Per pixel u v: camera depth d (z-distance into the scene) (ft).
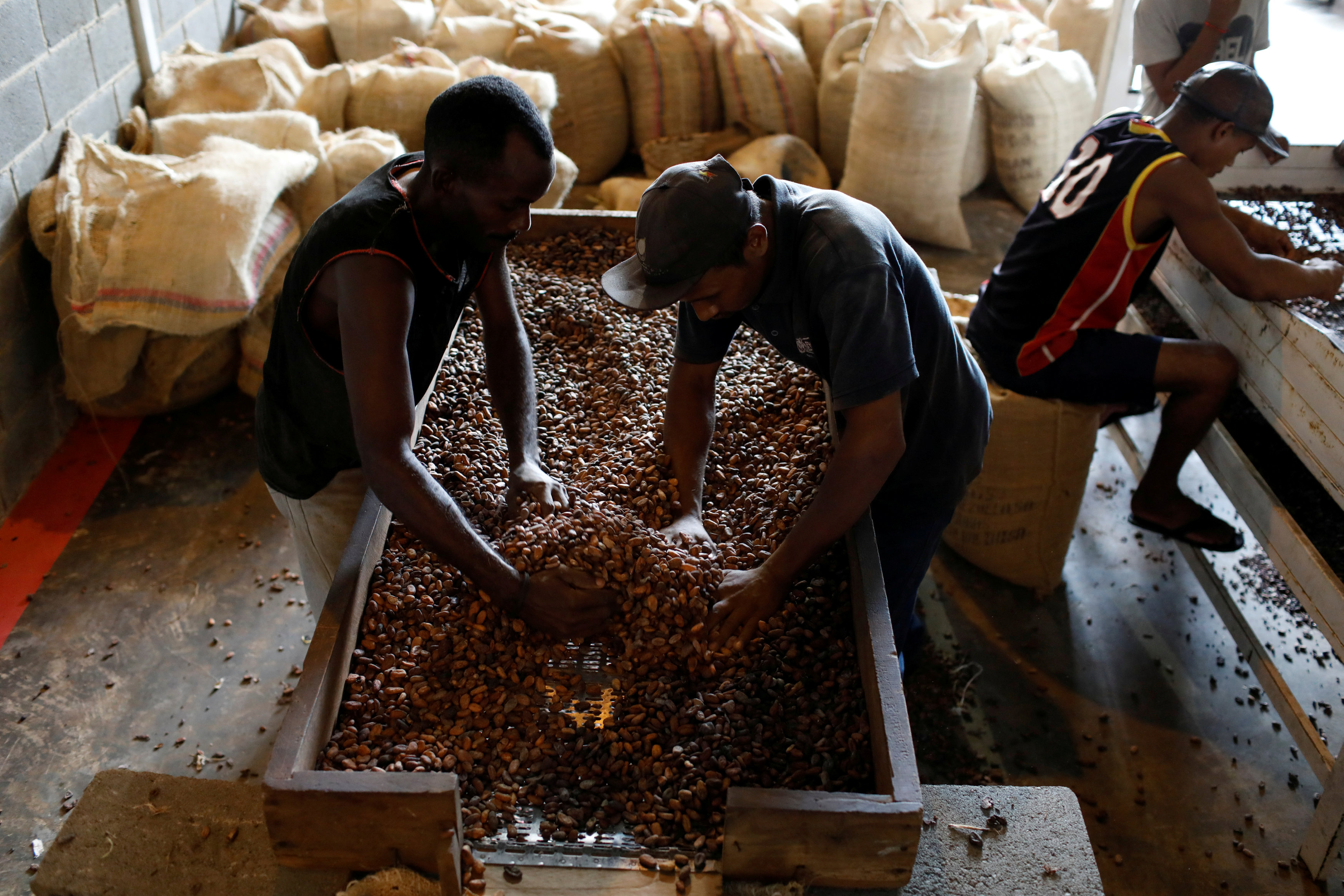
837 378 5.08
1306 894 7.33
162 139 11.57
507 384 6.57
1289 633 9.53
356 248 4.88
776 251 5.19
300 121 11.82
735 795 4.06
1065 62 14.89
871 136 13.93
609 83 14.84
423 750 4.84
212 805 5.13
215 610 9.43
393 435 4.94
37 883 4.76
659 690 5.30
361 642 5.33
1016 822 4.84
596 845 4.47
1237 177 10.64
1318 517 8.52
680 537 5.85
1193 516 9.50
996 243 15.03
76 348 10.75
